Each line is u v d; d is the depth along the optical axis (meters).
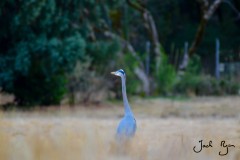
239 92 52.38
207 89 52.41
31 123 28.75
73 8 42.41
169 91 51.72
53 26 40.59
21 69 38.91
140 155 15.32
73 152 14.45
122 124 17.62
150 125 29.27
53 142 15.30
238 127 28.20
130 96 47.28
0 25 39.22
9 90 40.38
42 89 40.94
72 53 39.94
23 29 39.28
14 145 15.23
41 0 38.75
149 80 51.72
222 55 57.81
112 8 47.09
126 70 46.81
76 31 41.88
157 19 71.06
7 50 39.84
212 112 38.28
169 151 15.47
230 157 15.59
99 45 44.59
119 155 15.38
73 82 43.22
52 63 39.72
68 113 36.62
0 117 29.09
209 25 71.25
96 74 44.66
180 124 30.14
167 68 51.94
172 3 71.94
